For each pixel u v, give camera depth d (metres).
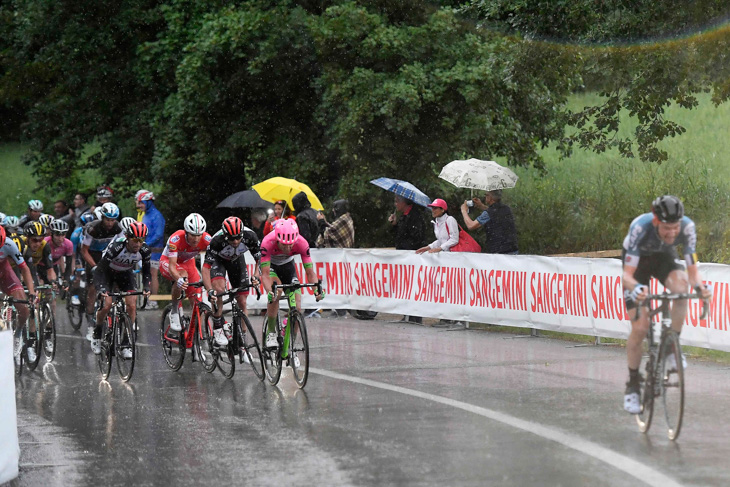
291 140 39.44
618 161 51.38
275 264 19.02
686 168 48.12
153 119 40.88
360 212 40.88
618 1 29.44
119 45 44.66
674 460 11.40
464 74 35.25
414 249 28.20
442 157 37.09
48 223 28.12
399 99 35.25
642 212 42.59
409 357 20.83
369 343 23.33
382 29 36.28
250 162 41.84
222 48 37.31
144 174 45.91
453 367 19.23
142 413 15.90
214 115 39.66
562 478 10.76
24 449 13.47
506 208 26.34
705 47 28.59
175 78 40.38
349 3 36.78
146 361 22.14
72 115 45.22
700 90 31.14
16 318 21.50
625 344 21.52
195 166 42.88
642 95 31.44
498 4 31.02
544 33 30.59
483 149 38.50
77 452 13.16
